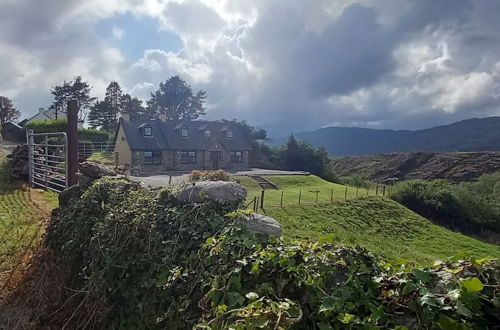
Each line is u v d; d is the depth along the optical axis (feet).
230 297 6.86
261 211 43.80
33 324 13.48
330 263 6.55
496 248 58.39
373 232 55.01
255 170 117.60
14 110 221.05
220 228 9.77
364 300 5.76
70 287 13.56
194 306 7.73
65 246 14.83
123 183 15.42
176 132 116.16
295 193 67.31
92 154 110.73
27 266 16.67
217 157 118.21
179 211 10.87
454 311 4.90
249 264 7.40
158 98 248.73
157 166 108.78
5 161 41.01
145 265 10.30
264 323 5.44
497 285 4.99
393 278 5.94
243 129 144.77
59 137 57.21
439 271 5.75
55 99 202.90
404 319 5.28
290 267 6.67
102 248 11.76
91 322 11.03
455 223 79.51
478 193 92.17
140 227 11.08
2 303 14.73
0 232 20.94
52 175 33.50
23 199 29.66
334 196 68.44
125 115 114.21
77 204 16.48
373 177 185.26
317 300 6.01
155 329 8.67
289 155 134.92
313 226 44.73
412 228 61.98
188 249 9.58
